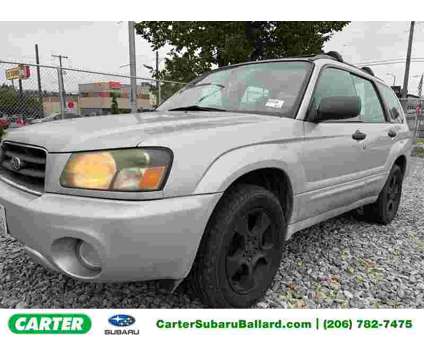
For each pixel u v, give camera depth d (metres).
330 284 2.59
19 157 2.07
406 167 4.22
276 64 3.01
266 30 12.60
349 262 2.97
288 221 2.49
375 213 3.87
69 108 6.99
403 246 3.37
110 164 1.75
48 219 1.73
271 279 2.32
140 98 9.79
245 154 2.04
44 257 1.83
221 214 1.96
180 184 1.78
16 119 6.39
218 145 1.96
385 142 3.58
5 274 2.63
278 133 2.30
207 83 3.24
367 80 3.65
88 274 1.79
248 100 2.80
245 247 2.12
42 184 1.94
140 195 1.72
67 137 1.90
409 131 4.28
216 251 1.94
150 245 1.71
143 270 1.75
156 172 1.74
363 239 3.52
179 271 1.84
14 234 1.98
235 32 11.64
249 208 2.07
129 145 1.78
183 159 1.81
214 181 1.86
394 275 2.76
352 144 2.99
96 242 1.67
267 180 2.39
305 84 2.69
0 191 2.06
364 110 3.47
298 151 2.43
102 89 8.09
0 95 6.23
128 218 1.66
